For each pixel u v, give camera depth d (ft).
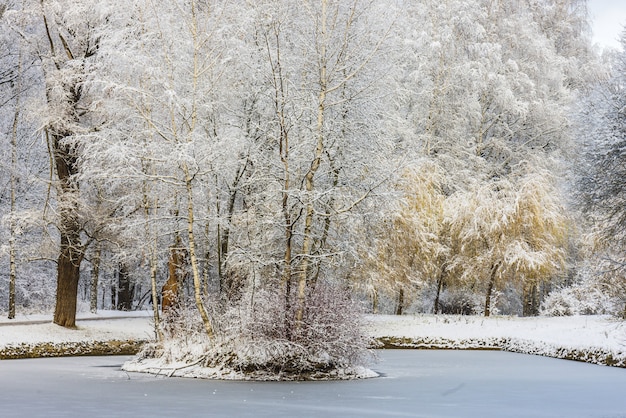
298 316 65.36
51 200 105.40
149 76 69.26
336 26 70.64
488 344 108.27
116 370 69.51
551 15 159.43
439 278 133.08
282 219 71.26
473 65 141.18
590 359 86.12
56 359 83.71
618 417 42.01
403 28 78.02
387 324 115.65
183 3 70.85
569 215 126.00
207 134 81.10
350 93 71.46
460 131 143.43
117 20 72.95
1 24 100.12
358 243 85.92
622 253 101.96
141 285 167.63
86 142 73.05
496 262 124.26
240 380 61.72
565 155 144.25
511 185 129.08
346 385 58.34
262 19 71.15
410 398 49.98
